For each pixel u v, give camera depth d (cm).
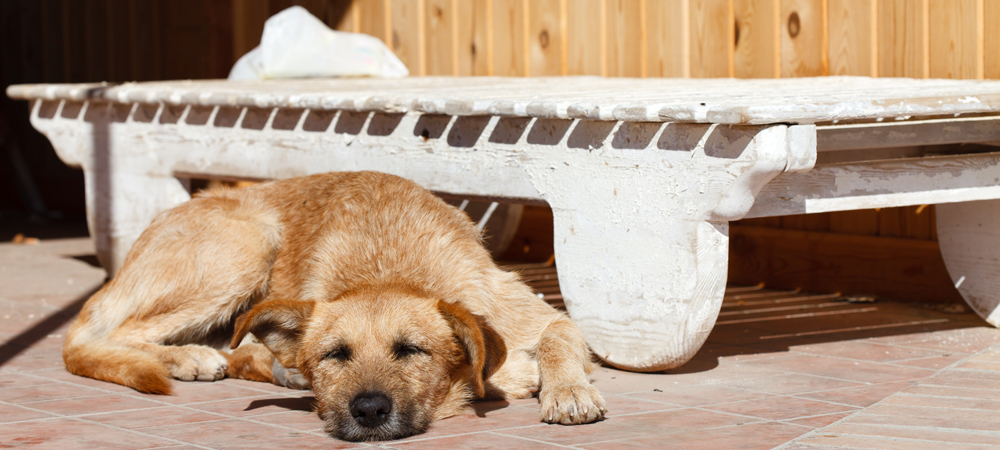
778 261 561
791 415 291
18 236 784
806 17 510
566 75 604
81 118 570
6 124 932
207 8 794
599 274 358
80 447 264
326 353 285
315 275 336
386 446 267
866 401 308
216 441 271
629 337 351
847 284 532
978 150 434
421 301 294
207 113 508
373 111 433
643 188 341
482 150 394
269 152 482
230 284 368
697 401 313
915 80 454
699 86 454
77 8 923
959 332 427
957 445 255
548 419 290
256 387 347
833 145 354
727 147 318
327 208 367
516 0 623
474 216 601
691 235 330
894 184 365
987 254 432
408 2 685
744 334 434
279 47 648
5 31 989
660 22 560
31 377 359
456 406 302
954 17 461
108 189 561
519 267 647
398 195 361
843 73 501
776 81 476
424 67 681
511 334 333
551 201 372
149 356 355
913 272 503
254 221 378
